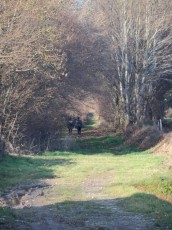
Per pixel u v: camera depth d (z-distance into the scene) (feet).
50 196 67.97
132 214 53.72
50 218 51.62
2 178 84.07
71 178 84.12
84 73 166.20
